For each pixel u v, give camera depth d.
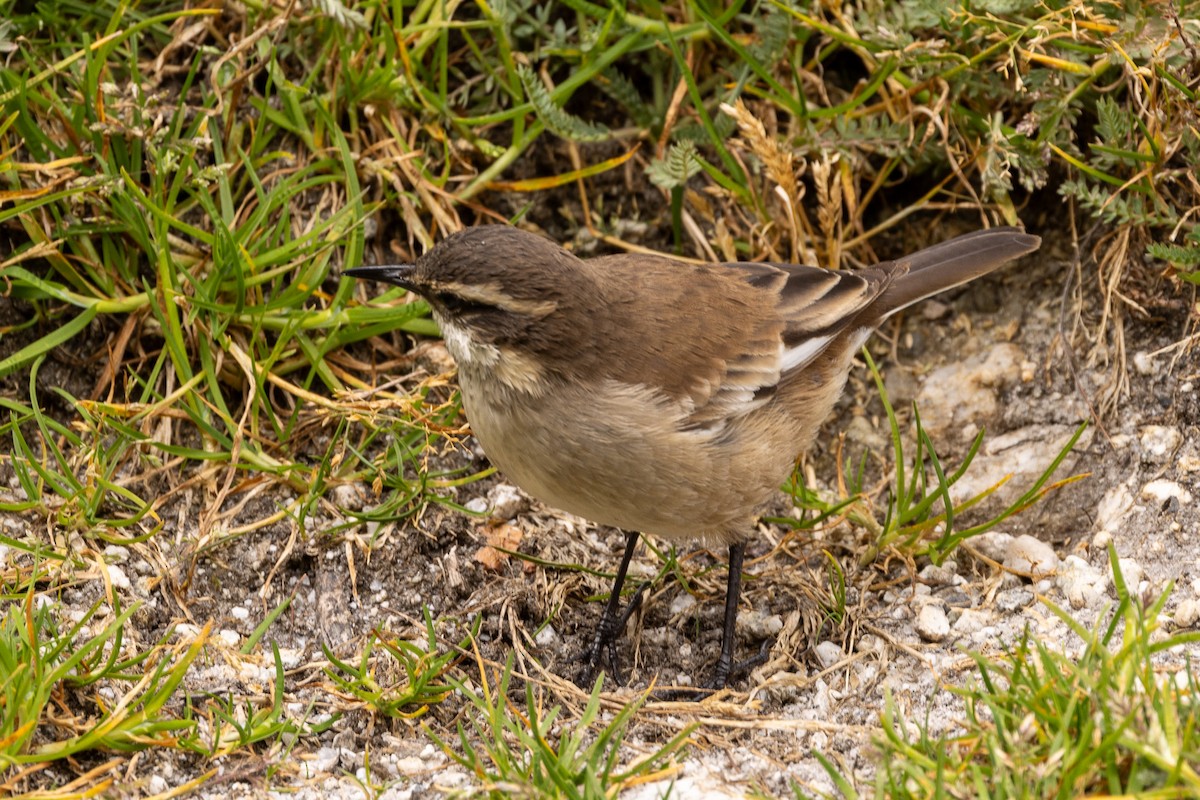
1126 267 11.62
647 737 8.98
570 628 10.52
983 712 8.46
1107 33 11.25
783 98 12.27
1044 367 11.91
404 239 12.31
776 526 11.41
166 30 11.98
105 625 9.53
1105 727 7.26
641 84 12.88
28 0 11.89
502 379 9.41
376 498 11.01
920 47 11.66
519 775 7.75
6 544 9.77
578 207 12.82
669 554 11.10
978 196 12.50
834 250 12.29
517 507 11.13
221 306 11.01
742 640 10.45
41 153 11.16
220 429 11.22
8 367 10.80
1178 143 11.12
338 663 9.20
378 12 12.00
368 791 8.31
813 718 9.17
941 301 12.61
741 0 12.21
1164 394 11.30
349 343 11.80
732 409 9.57
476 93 12.55
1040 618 9.95
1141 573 10.13
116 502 10.67
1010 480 11.41
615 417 9.27
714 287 10.05
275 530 10.68
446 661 9.39
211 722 8.71
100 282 11.26
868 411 12.27
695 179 12.79
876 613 10.31
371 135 12.25
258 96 12.05
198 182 11.26
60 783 8.13
